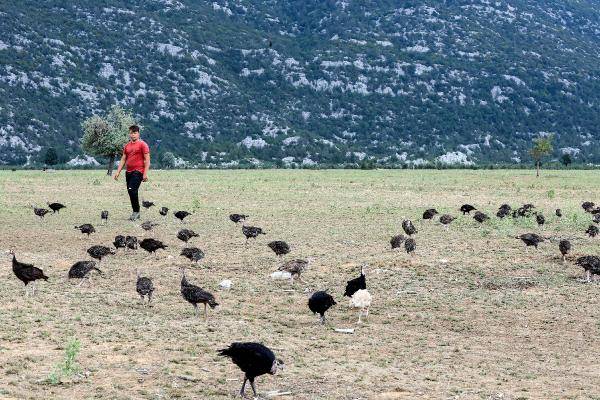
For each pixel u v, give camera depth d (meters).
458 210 44.94
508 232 33.88
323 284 22.73
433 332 18.06
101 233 32.56
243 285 22.30
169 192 59.06
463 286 22.92
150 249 26.47
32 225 35.19
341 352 15.98
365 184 74.44
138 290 19.50
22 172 112.00
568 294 22.02
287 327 18.05
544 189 68.38
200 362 14.62
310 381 13.73
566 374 14.88
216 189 63.56
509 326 18.73
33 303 18.98
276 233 33.25
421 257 27.12
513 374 14.79
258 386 13.32
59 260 25.55
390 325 18.61
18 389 12.34
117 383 12.97
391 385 13.64
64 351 14.83
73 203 47.22
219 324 17.78
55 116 191.50
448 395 13.14
